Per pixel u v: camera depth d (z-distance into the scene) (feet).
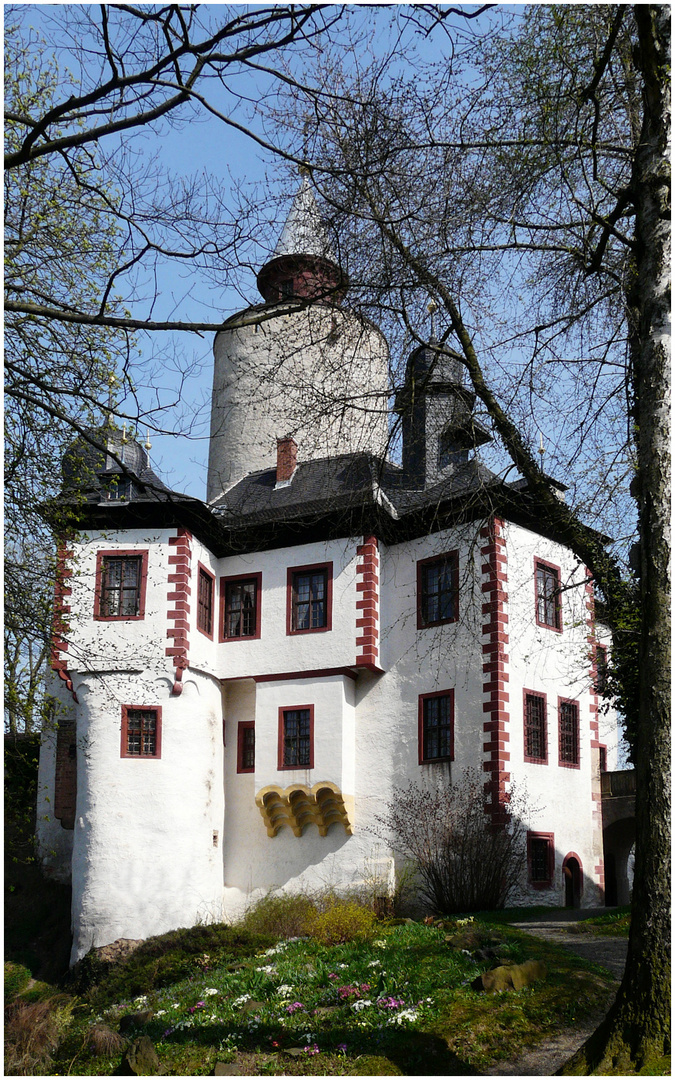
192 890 78.28
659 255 31.91
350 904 66.33
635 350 44.73
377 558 82.89
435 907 67.15
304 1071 34.94
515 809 71.15
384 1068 34.35
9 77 43.65
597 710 83.51
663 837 27.68
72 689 80.43
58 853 87.56
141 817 77.87
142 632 80.94
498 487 49.39
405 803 75.05
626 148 43.55
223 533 87.81
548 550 80.84
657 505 29.84
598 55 41.93
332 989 42.80
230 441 105.60
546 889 72.49
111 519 83.25
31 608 43.80
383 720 80.23
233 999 45.09
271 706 83.71
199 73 34.45
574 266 47.44
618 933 50.75
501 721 71.87
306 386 46.80
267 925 73.87
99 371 43.47
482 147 43.16
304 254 43.88
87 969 73.20
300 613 85.30
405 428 51.08
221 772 86.38
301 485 90.74
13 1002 54.24
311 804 80.43
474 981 39.63
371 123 39.37
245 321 36.37
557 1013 37.06
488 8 35.04
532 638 77.36
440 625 77.77
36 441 43.37
